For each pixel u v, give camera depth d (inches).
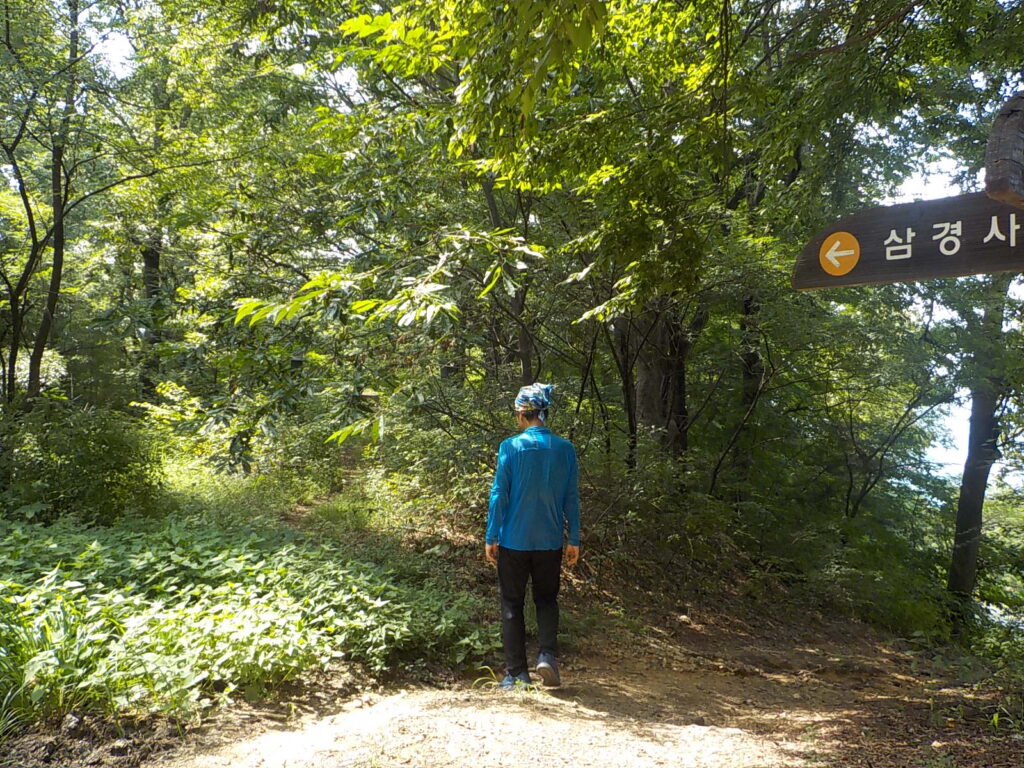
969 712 190.4
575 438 365.1
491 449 331.0
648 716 187.3
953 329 522.9
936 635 436.8
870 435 601.0
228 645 162.1
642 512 362.9
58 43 397.7
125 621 161.0
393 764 126.2
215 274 323.6
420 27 207.6
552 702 183.6
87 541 249.9
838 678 290.7
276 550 269.4
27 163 470.0
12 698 133.2
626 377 415.8
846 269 119.5
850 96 251.3
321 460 442.3
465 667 217.2
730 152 222.2
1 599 151.2
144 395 567.8
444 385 347.3
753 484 528.1
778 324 445.1
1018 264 107.5
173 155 392.8
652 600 352.8
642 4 260.8
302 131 376.2
